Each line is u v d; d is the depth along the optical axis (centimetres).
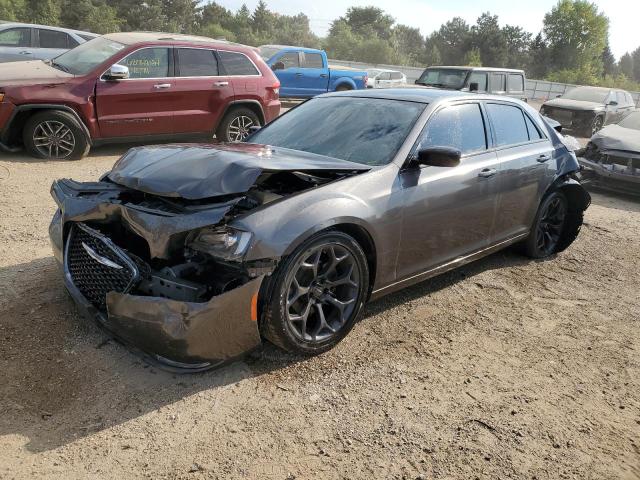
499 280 481
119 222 314
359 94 446
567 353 363
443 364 337
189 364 284
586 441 277
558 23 6022
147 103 841
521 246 531
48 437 250
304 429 268
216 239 278
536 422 288
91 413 268
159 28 5556
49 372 296
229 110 927
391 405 292
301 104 473
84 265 320
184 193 286
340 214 312
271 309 295
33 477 226
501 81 1516
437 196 378
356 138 390
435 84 1509
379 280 357
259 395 291
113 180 337
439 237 392
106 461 239
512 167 450
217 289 285
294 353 322
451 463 253
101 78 799
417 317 397
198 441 255
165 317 265
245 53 942
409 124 386
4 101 740
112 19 4891
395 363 333
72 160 807
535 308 430
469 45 6538
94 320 307
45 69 814
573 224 560
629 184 848
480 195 418
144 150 369
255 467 242
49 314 352
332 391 299
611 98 1711
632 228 707
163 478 232
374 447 260
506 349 362
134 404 277
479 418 287
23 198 607
